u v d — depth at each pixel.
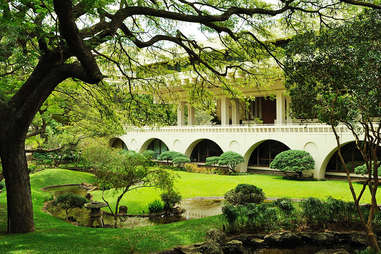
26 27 6.37
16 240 8.11
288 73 8.48
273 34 10.95
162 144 39.38
